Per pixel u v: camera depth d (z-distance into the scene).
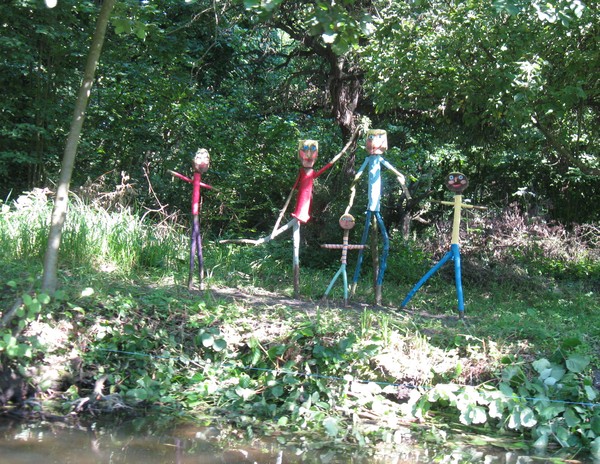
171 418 5.21
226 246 10.43
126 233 8.30
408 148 14.55
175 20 13.99
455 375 5.61
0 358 5.28
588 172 8.94
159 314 6.25
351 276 10.37
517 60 7.64
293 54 14.41
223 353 5.97
